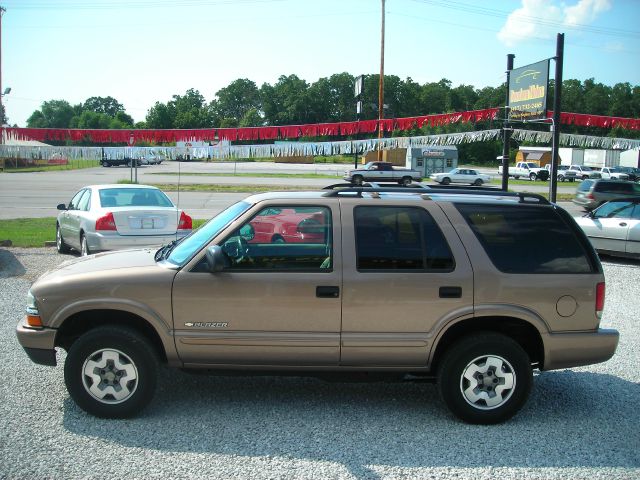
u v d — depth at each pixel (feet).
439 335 14.76
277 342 14.61
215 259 14.17
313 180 151.64
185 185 126.52
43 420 14.71
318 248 14.90
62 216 40.68
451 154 190.70
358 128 39.19
